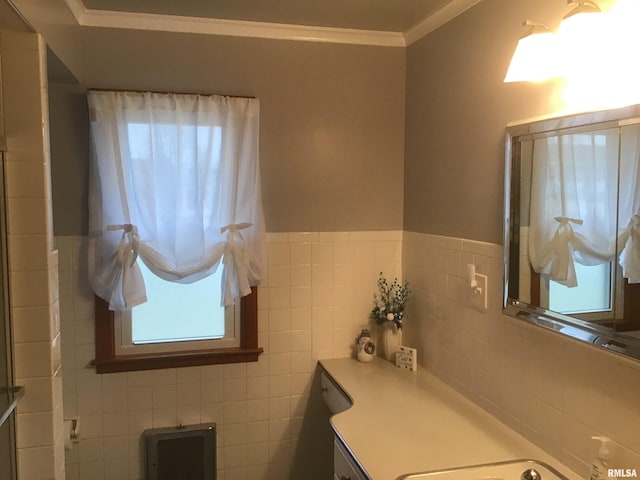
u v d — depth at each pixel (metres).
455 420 2.06
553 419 1.76
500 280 2.03
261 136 2.69
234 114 2.56
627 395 1.47
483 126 2.13
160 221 2.52
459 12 2.29
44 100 1.83
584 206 1.58
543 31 1.65
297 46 2.70
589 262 1.56
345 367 2.71
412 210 2.79
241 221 2.59
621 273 1.44
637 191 1.39
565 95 1.66
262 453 2.82
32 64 1.80
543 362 1.80
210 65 2.60
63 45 2.13
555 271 1.70
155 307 2.66
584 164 1.57
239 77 2.64
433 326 2.58
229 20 2.57
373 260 2.88
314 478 2.88
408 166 2.82
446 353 2.45
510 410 1.98
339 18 2.55
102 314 2.56
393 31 2.74
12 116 1.80
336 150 2.79
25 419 1.88
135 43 2.51
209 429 2.67
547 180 1.74
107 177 2.43
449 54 2.38
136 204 2.48
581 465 1.64
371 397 2.29
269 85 2.68
